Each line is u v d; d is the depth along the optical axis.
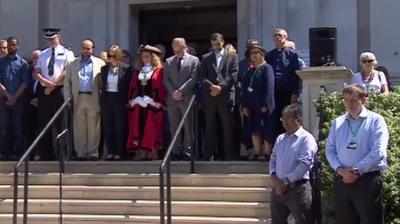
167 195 8.93
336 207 7.79
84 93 11.85
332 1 14.70
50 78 12.02
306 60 14.06
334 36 10.81
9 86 12.19
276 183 8.13
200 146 11.83
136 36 15.98
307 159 8.06
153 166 11.20
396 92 10.02
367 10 14.58
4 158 12.24
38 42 15.84
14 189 9.36
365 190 7.52
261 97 10.77
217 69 11.06
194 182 10.53
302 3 14.62
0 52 12.44
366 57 10.60
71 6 15.75
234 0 15.56
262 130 10.80
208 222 9.63
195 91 11.28
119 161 11.43
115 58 11.72
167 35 16.59
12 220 10.13
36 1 15.90
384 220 8.48
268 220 9.52
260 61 10.90
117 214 10.28
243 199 10.12
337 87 10.55
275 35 11.38
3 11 16.03
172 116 11.34
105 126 11.76
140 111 11.55
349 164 7.64
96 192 10.69
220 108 11.06
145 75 11.61
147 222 9.88
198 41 16.55
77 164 11.47
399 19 14.41
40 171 11.58
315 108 10.34
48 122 11.02
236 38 15.83
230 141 11.16
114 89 11.68
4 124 12.22
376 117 7.66
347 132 7.72
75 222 10.14
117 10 15.69
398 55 14.35
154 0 15.58
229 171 10.89
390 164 8.84
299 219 8.07
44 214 10.48
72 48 15.69
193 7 16.05
